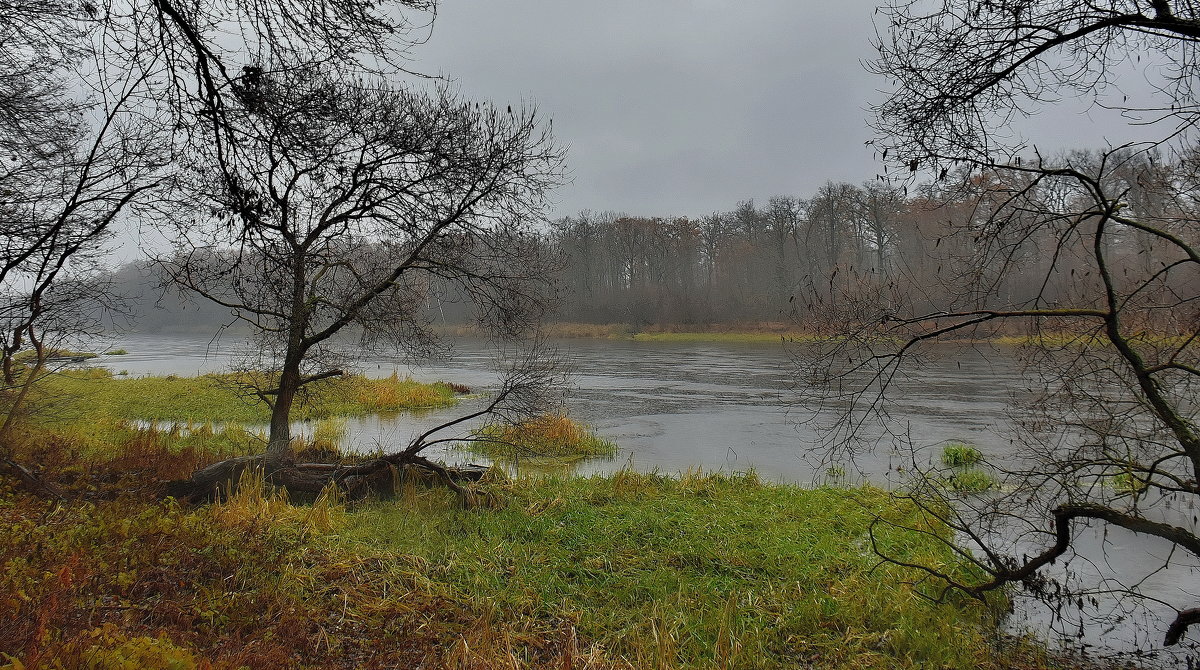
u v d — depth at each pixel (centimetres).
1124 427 537
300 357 945
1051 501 570
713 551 735
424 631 525
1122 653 566
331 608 552
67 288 831
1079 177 421
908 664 523
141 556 588
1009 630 606
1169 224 488
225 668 402
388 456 937
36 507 720
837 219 5388
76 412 1734
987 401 1964
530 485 1011
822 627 582
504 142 914
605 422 1761
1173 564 746
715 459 1327
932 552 734
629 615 581
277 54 363
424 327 1052
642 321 6275
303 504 879
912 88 440
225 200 383
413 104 853
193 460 1012
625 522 828
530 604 594
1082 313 454
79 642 367
